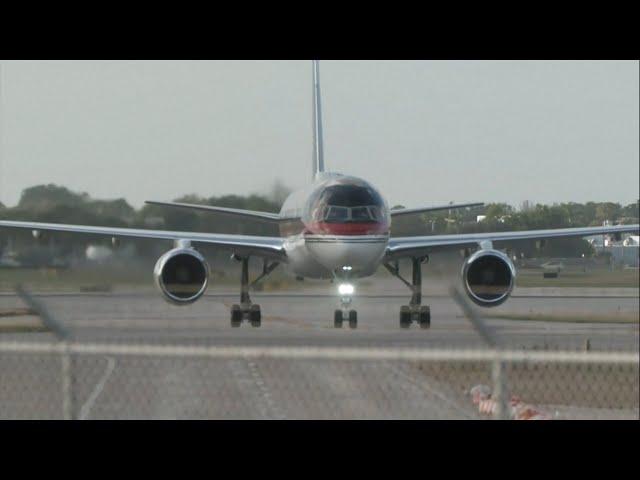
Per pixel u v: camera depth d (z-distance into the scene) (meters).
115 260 170.38
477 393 67.56
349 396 67.94
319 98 180.25
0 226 129.38
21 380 72.44
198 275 123.94
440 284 129.88
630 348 100.50
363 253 119.31
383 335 115.62
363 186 122.38
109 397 67.44
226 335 115.00
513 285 124.19
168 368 81.81
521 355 40.94
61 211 197.38
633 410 63.44
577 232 135.88
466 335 115.12
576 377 77.50
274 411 62.28
